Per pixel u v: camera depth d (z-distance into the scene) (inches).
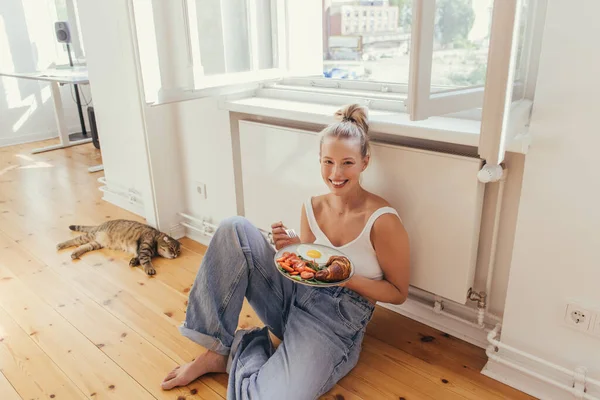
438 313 68.0
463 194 55.9
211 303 57.9
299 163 71.4
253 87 81.0
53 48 185.3
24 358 64.1
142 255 89.9
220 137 86.4
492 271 61.4
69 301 77.9
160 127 93.5
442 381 59.1
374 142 62.1
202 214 98.0
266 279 60.7
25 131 186.9
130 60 87.7
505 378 58.6
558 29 44.3
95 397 57.4
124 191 117.9
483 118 37.9
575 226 48.4
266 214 80.0
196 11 69.6
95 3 100.7
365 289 56.7
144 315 73.9
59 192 131.4
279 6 77.2
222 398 57.0
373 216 56.7
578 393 51.6
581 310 50.1
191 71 70.9
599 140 44.7
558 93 45.8
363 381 59.3
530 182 50.0
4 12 171.6
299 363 52.7
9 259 92.7
